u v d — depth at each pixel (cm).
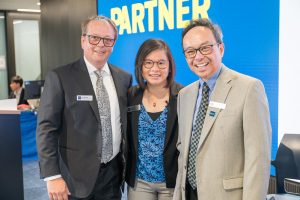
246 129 142
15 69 841
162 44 201
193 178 163
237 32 304
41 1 636
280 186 198
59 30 589
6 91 836
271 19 280
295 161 193
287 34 270
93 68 204
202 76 157
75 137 197
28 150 537
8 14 816
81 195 198
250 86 145
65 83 196
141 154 202
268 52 284
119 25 437
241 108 144
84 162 197
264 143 142
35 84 598
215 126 151
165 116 198
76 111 196
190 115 168
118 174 216
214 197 150
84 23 205
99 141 198
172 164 197
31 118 534
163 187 201
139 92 209
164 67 198
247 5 295
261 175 140
